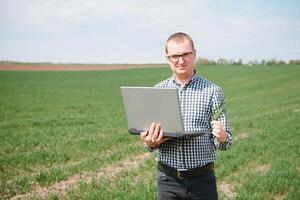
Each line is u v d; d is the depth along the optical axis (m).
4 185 9.05
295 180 9.12
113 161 11.42
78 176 10.07
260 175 9.56
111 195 8.22
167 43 4.21
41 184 9.27
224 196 8.28
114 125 18.58
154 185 8.80
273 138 14.64
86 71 86.75
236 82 55.84
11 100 31.33
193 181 4.25
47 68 97.00
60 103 29.69
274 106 28.08
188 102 4.21
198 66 102.56
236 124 18.73
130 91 4.19
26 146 13.51
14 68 93.62
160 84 4.47
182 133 3.91
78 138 14.92
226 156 11.43
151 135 4.02
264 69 84.25
